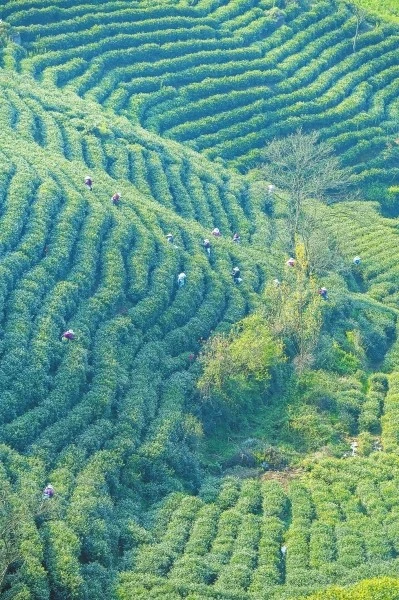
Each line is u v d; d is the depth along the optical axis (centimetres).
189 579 4994
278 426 6788
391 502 5931
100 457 5650
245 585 5059
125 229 7856
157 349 6825
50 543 4828
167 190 9050
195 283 7600
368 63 12694
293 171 10194
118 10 11800
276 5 13050
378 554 5456
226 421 6706
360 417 6938
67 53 10962
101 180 8619
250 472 6272
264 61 11988
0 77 9806
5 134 8700
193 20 12125
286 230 9112
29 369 6016
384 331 8138
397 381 7394
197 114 11000
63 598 4631
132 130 9838
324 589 4994
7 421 5700
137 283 7350
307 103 11569
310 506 5862
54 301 6719
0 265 6794
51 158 8588
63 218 7638
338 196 10475
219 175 9906
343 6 13450
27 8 11250
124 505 5547
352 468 6266
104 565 4975
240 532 5516
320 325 7550
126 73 11138
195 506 5669
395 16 13925
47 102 9675
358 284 9069
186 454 6072
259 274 8206
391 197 10862
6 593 4497
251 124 11038
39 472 5325
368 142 11350
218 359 6706
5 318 6450
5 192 7738
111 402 6119
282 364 7225
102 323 6844
